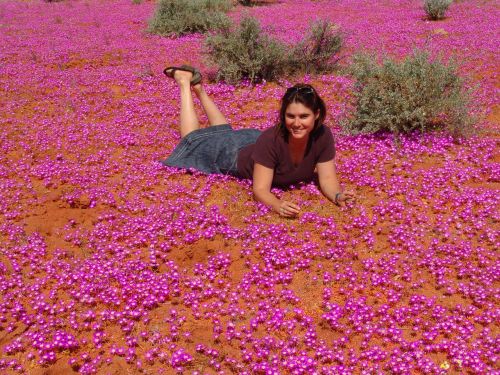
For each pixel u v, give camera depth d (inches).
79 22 658.8
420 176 215.2
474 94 315.9
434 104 254.4
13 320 145.0
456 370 127.8
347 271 158.6
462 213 187.9
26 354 133.9
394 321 143.1
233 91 352.2
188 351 134.3
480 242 175.5
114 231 182.4
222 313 147.1
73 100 334.6
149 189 215.0
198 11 597.3
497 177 214.4
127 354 131.0
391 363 126.7
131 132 273.9
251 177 208.1
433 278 160.1
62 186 218.5
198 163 221.8
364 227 181.5
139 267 162.9
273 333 140.1
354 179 213.6
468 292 151.5
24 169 232.8
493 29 531.2
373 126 259.6
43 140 264.1
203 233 176.9
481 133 264.1
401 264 164.7
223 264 164.2
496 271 157.8
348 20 620.4
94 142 263.1
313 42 408.8
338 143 250.7
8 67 416.5
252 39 367.6
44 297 151.0
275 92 343.9
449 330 138.2
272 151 185.2
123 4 836.0
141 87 362.9
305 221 183.5
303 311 147.1
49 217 196.1
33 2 887.7
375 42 482.6
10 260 170.2
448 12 657.6
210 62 384.2
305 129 171.0
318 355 131.2
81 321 144.3
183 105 234.5
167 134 274.1
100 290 154.3
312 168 196.1
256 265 160.4
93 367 128.0
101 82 378.0
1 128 284.2
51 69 419.8
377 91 267.1
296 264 164.4
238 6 796.0
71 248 177.8
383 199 201.3
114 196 210.5
